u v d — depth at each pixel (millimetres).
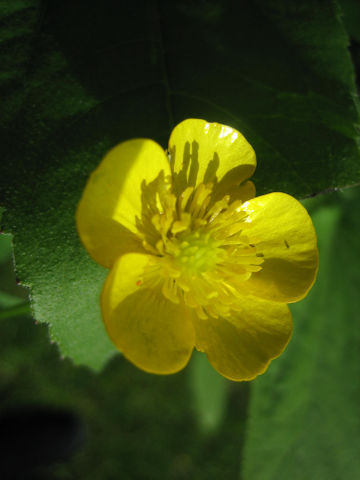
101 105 99
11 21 99
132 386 202
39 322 97
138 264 88
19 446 175
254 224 93
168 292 90
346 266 136
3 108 97
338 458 136
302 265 92
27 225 96
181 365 89
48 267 96
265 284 93
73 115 98
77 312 97
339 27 103
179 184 92
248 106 101
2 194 96
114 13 101
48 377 195
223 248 96
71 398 197
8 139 97
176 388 204
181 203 90
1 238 123
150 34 101
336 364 138
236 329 93
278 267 93
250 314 93
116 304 87
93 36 100
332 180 99
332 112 101
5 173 96
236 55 102
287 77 102
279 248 93
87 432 193
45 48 99
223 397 155
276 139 100
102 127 98
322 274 137
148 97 100
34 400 193
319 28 103
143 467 198
